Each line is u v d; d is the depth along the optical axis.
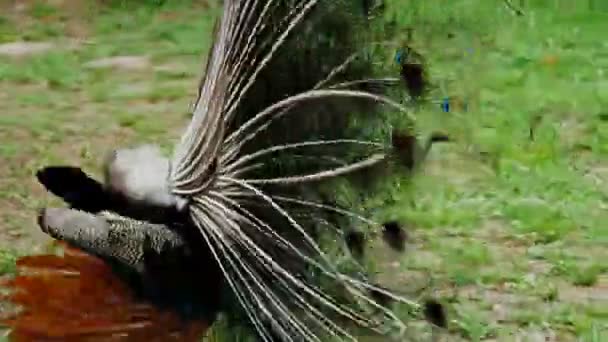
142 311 9.10
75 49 22.27
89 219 9.23
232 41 8.80
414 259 12.57
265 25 8.71
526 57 19.98
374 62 8.98
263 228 8.80
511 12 21.45
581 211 14.30
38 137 17.66
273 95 8.84
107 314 9.10
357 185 8.95
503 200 14.43
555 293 12.35
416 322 9.42
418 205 13.87
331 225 8.93
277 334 8.82
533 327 11.79
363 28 8.98
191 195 9.02
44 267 9.33
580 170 15.59
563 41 20.92
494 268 12.84
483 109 16.84
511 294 12.36
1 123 18.30
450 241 13.30
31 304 9.21
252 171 8.84
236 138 8.84
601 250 13.34
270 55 8.70
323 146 8.87
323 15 8.84
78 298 9.16
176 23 23.48
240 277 8.88
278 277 8.77
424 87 9.24
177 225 9.07
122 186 9.28
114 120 18.42
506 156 15.72
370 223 8.98
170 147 14.50
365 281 8.98
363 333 8.84
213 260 9.07
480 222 13.88
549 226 13.80
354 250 8.96
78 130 17.98
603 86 18.92
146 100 19.44
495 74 18.89
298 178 8.60
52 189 9.72
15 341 9.16
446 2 12.45
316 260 8.85
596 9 22.55
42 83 20.36
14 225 14.00
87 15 24.02
